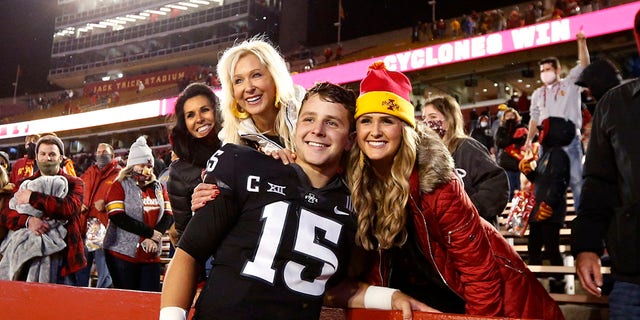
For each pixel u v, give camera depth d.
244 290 1.64
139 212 4.42
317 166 1.84
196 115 3.22
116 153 27.05
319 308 1.75
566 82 5.50
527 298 2.11
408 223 2.09
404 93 2.02
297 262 1.69
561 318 2.16
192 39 48.88
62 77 50.66
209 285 1.70
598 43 16.78
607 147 1.98
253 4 45.81
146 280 4.39
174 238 3.93
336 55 27.92
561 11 18.08
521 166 5.00
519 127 6.21
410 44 24.97
